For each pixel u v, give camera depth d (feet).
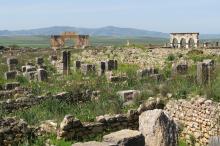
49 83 98.02
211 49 153.17
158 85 77.46
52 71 131.85
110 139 30.63
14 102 75.46
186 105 64.23
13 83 92.02
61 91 83.56
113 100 70.69
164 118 36.40
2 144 52.24
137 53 167.73
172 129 36.55
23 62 161.07
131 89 80.84
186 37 202.90
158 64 142.72
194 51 150.51
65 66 126.93
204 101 62.18
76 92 80.64
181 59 139.64
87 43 262.06
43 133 54.80
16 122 54.13
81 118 59.57
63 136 53.36
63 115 62.95
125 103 70.08
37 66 139.23
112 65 122.21
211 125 60.34
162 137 35.60
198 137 61.98
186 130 63.72
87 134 55.67
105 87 85.15
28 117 62.75
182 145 62.23
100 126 57.11
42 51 224.33
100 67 116.06
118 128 59.21
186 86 73.56
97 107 67.10
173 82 79.82
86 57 184.55
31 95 79.87
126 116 60.59
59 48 237.66
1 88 90.22
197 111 62.54
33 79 105.70
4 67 143.43
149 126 36.06
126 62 162.40
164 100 68.03
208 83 73.87
